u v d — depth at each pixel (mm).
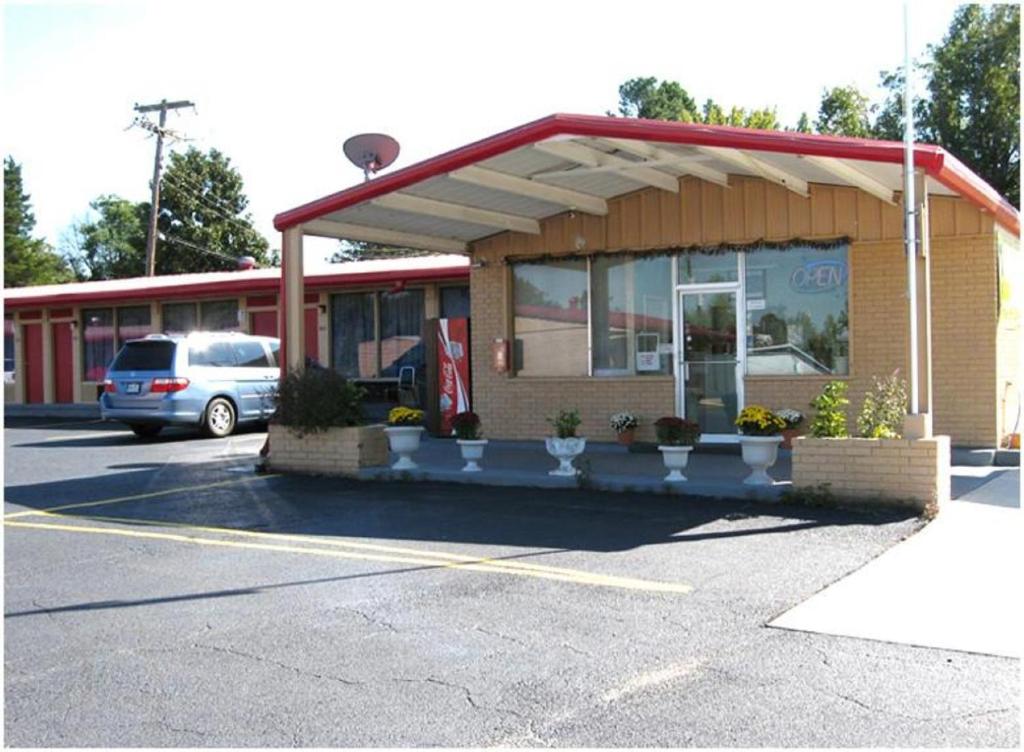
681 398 13352
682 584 6492
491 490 10500
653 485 9945
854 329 12180
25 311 26594
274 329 23141
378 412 21328
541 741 4133
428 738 4191
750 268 12922
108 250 73562
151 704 4629
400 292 21266
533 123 10242
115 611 6199
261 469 12391
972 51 30484
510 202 12992
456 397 15852
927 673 4793
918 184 8906
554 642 5375
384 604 6188
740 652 5145
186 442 16859
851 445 8906
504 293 14609
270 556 7633
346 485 11180
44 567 7449
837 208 12219
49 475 12828
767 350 12812
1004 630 5414
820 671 4844
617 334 13867
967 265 11672
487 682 4809
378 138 12664
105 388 17484
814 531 7996
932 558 7027
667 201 13297
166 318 24688
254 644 5469
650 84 53500
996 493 9547
